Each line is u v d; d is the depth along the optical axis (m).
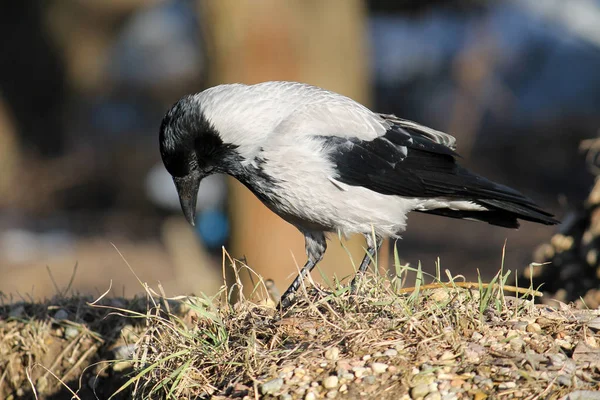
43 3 28.86
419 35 30.97
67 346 6.71
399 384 4.52
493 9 25.95
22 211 27.33
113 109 33.25
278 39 12.84
